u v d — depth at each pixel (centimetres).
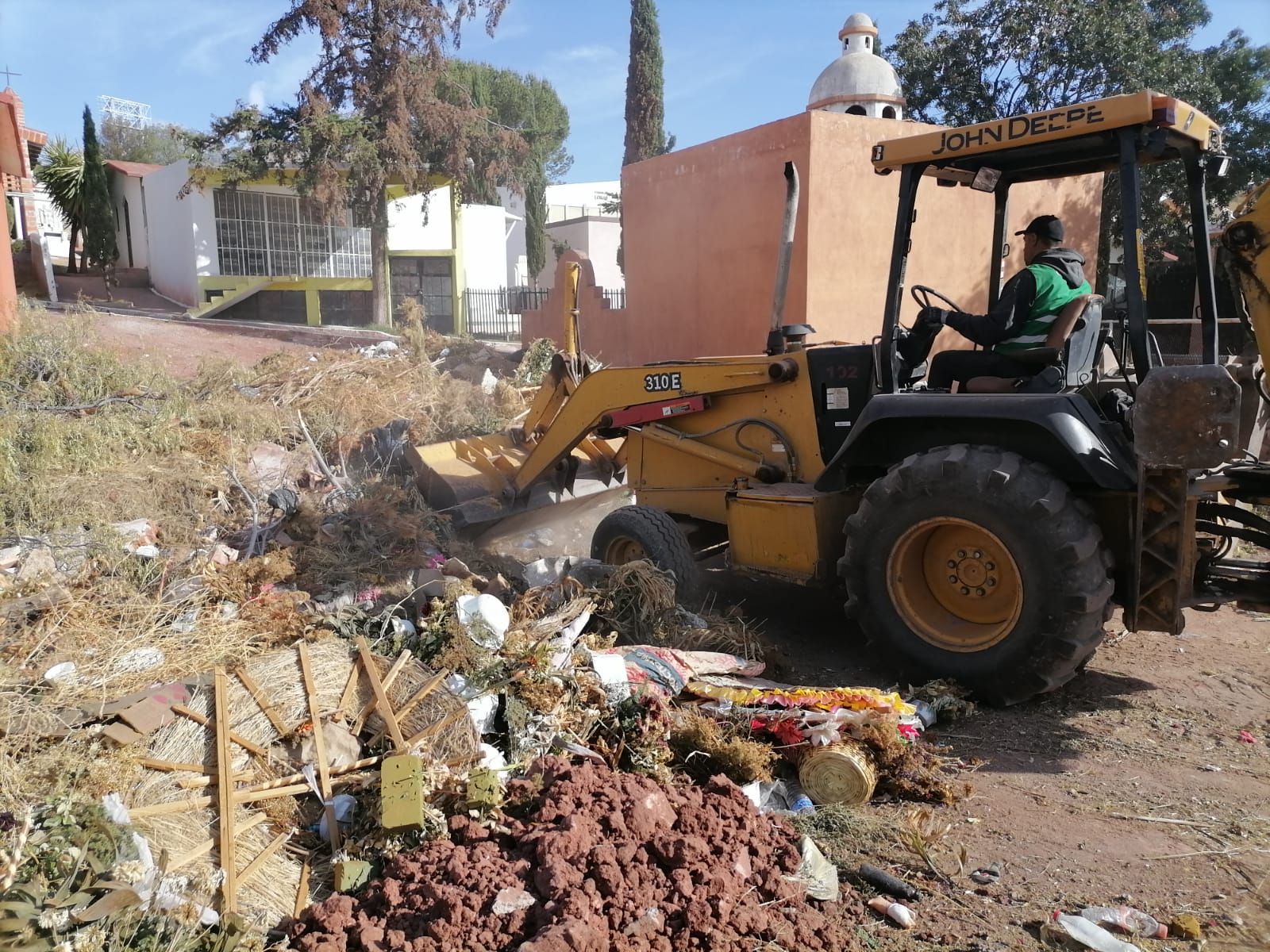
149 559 541
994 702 429
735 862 292
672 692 409
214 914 272
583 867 278
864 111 1293
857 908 289
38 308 1050
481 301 2466
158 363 904
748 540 512
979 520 414
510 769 341
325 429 814
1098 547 401
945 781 365
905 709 388
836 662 499
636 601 489
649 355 1288
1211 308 427
